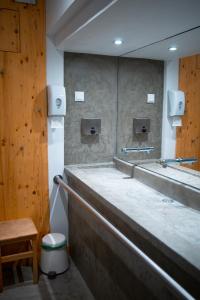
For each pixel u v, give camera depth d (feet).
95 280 7.21
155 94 7.33
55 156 8.68
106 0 4.67
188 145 5.97
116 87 9.04
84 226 7.82
